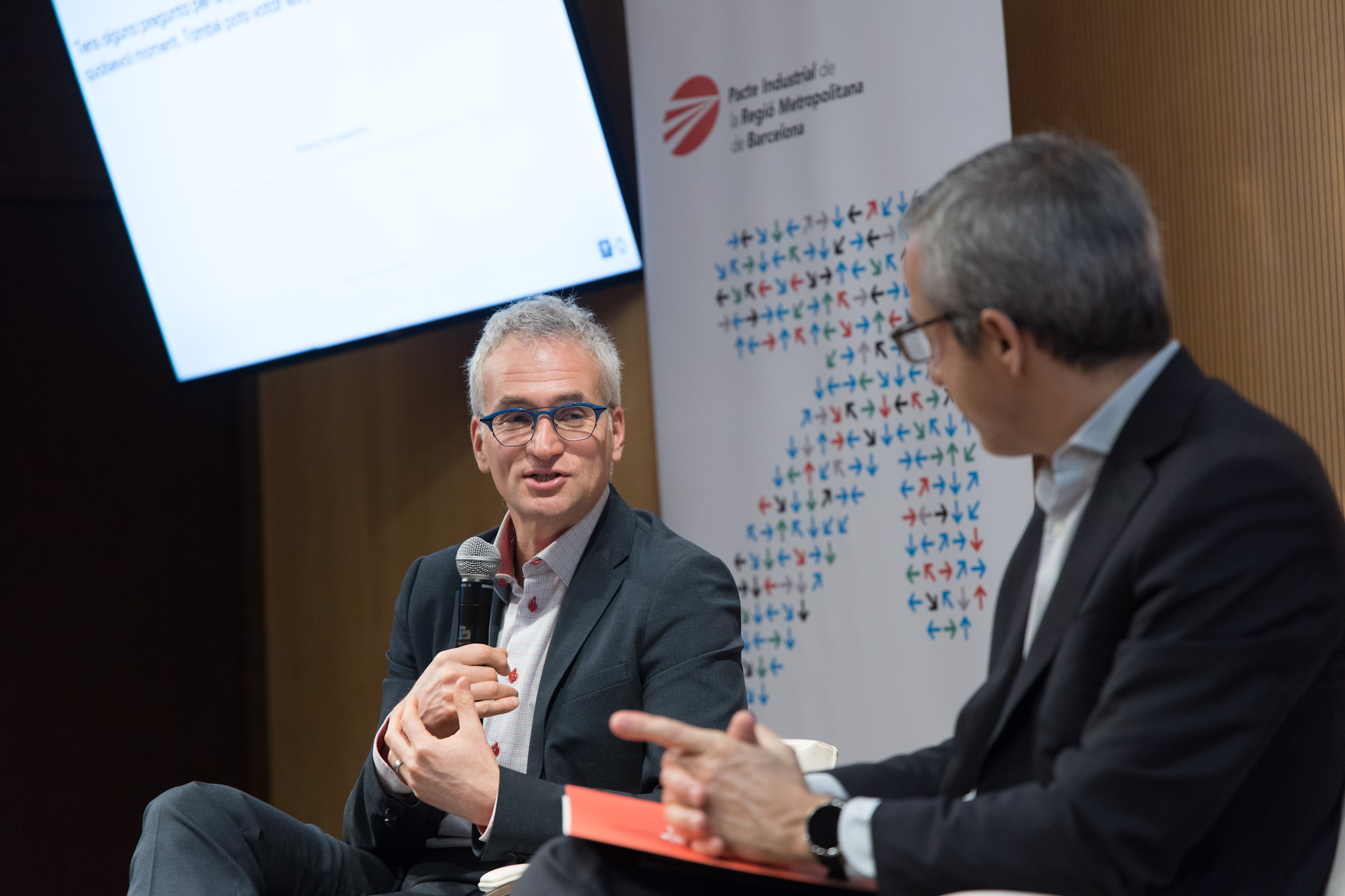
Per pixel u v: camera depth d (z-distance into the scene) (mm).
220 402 5488
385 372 4734
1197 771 1166
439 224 4008
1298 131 2951
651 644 2232
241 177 4312
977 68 3219
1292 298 2955
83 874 5137
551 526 2348
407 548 4637
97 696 5238
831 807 1288
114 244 5395
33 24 5199
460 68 3920
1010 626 1570
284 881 2131
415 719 2066
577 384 2354
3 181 5168
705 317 3652
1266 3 2996
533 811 1968
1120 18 3240
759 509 3529
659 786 2096
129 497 5352
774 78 3551
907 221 1490
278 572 5152
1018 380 1374
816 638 3402
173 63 4375
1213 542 1218
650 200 3758
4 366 5238
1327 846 1298
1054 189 1340
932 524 3242
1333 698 1312
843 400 3404
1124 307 1320
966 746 1454
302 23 4145
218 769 5352
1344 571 1236
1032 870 1193
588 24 4230
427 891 2141
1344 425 2881
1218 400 1339
